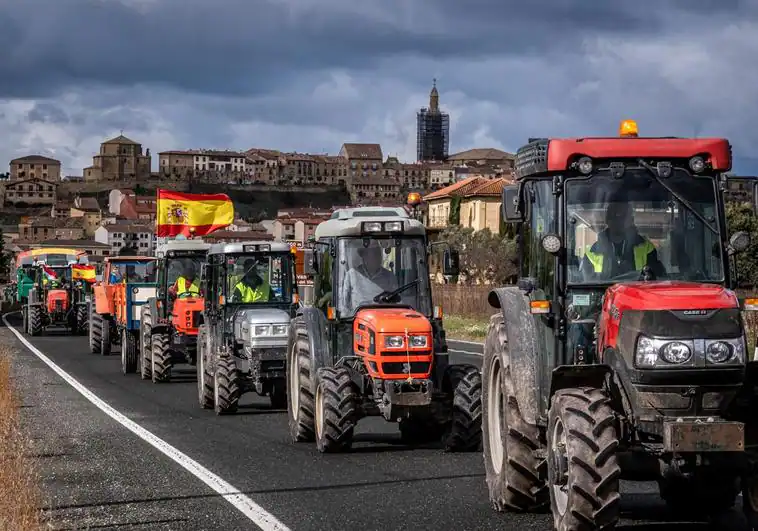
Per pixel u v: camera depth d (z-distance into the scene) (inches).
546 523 406.6
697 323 350.0
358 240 637.3
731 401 352.8
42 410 829.2
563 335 403.9
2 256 5516.7
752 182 406.0
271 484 499.8
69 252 2207.2
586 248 405.1
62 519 433.1
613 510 345.7
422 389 587.2
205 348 861.8
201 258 1101.7
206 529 408.2
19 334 2123.5
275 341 807.7
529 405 409.1
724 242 401.4
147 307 1130.7
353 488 485.7
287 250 871.1
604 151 405.4
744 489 363.6
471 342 1694.1
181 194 1284.4
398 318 596.1
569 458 349.1
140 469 551.2
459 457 571.8
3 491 448.1
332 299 634.2
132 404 882.1
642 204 405.1
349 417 593.9
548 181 420.5
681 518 405.7
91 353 1542.8
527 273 446.0
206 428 724.0
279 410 839.1
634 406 354.3
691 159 404.2
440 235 3698.3
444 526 403.2
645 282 388.2
